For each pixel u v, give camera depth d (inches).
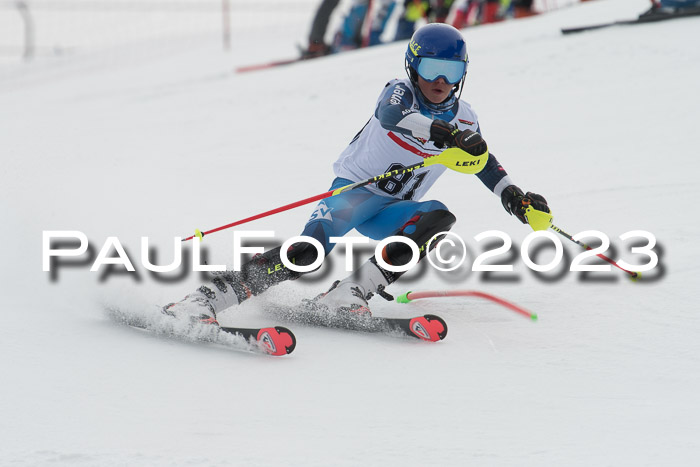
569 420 349.7
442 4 1932.8
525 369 409.1
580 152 871.1
